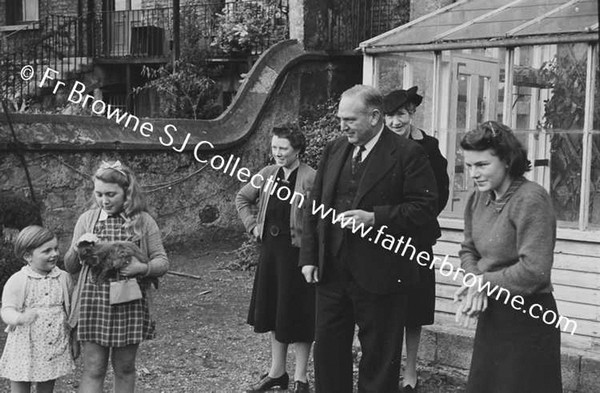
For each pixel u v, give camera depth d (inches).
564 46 237.5
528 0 253.9
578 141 235.8
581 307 215.8
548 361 144.1
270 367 228.7
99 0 607.5
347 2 483.5
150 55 540.4
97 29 577.0
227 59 502.6
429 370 220.2
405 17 486.3
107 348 171.5
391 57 272.8
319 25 467.8
